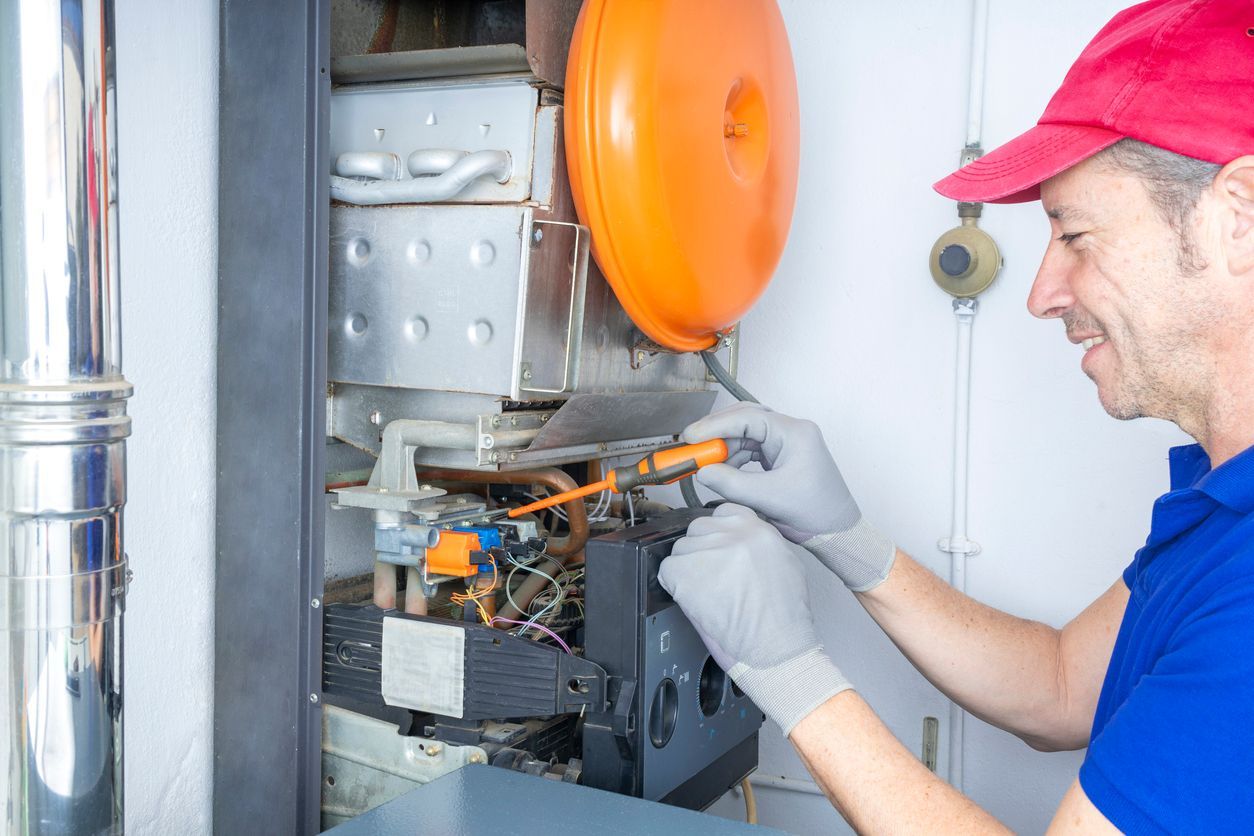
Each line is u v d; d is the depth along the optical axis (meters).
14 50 0.82
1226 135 0.71
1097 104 0.77
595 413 1.20
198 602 1.26
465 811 0.88
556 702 1.06
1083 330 0.87
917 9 1.57
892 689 1.64
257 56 1.17
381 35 1.35
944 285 1.52
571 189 1.10
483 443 1.08
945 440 1.59
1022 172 0.80
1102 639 1.11
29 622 0.86
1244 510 0.76
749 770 1.38
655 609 1.07
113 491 0.89
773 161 1.27
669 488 1.73
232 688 1.22
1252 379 0.77
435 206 1.11
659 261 1.10
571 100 1.06
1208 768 0.65
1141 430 1.49
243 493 1.21
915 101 1.58
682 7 1.07
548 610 1.22
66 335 0.85
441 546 1.11
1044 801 1.57
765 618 0.96
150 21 1.16
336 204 1.17
